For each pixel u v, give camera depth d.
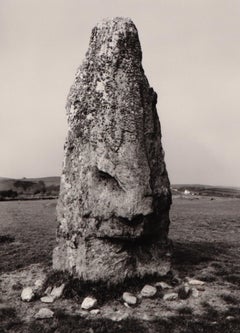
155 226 11.76
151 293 10.40
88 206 10.94
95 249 10.75
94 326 8.49
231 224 27.98
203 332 8.26
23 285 11.50
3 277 12.35
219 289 11.21
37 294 10.48
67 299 10.19
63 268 11.34
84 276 10.63
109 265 10.74
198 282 11.57
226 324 8.66
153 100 12.45
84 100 11.78
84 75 12.02
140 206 10.84
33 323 8.73
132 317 9.05
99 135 11.23
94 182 11.04
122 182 10.86
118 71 11.62
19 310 9.57
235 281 11.99
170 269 11.98
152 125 12.00
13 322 8.74
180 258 14.95
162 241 12.05
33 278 12.17
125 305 9.76
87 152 11.33
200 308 9.72
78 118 11.78
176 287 11.20
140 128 11.45
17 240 19.00
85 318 8.98
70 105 12.20
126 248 11.12
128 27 12.05
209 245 18.50
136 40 12.13
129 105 11.43
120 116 11.28
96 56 11.95
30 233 21.20
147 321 8.85
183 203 56.09
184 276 12.40
